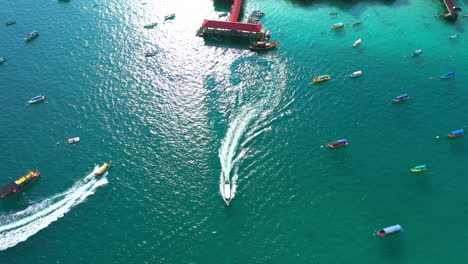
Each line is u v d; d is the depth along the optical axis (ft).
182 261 257.34
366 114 357.82
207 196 295.48
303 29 478.18
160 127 353.31
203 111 367.45
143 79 408.46
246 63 425.28
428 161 315.17
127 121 360.69
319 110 364.17
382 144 330.54
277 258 258.16
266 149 330.34
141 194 298.15
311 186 301.43
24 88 402.52
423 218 277.64
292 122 353.31
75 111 372.99
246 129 347.97
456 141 329.11
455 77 392.68
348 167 313.73
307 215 282.36
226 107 370.53
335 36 463.83
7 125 360.07
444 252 257.96
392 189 297.12
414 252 258.37
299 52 438.81
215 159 322.96
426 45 441.27
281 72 410.11
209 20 474.49
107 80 409.08
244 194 296.51
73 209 289.12
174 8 528.22
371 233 270.26
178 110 369.91
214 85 396.57
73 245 267.39
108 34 481.46
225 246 265.13
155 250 263.49
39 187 304.30
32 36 478.59
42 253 263.29
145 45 459.32
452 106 361.10
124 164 321.11
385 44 445.78
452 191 293.43
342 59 425.69
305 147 330.75
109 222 280.10
